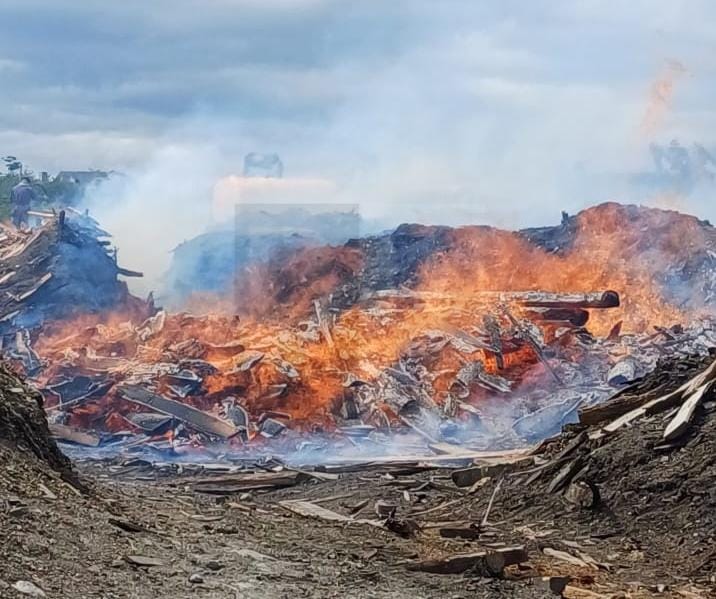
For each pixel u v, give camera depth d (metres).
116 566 9.28
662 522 14.41
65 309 33.38
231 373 28.22
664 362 19.44
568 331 32.09
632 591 11.81
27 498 10.59
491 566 11.95
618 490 15.29
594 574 12.55
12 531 9.28
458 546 13.62
